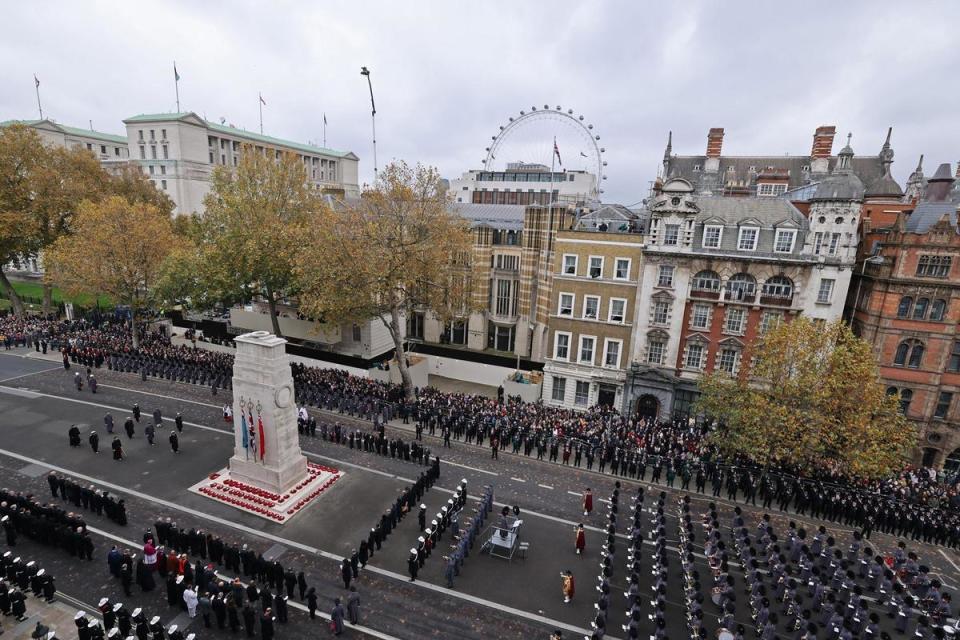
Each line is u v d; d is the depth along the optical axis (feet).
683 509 97.14
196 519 94.12
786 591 79.05
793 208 144.56
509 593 79.77
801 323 113.29
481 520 95.50
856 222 131.34
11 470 107.55
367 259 141.28
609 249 155.53
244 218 175.01
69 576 78.18
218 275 170.50
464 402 147.95
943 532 100.94
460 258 190.60
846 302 152.97
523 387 171.22
